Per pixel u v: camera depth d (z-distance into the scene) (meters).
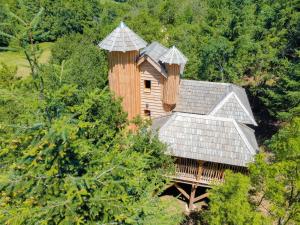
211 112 21.88
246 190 12.10
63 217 7.99
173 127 19.42
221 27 32.22
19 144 8.15
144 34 36.00
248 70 34.25
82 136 8.87
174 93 23.02
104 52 27.70
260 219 11.34
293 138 11.62
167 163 16.88
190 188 22.84
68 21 54.00
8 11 6.71
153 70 23.27
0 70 18.05
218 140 18.64
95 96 8.80
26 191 8.16
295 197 11.95
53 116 8.01
